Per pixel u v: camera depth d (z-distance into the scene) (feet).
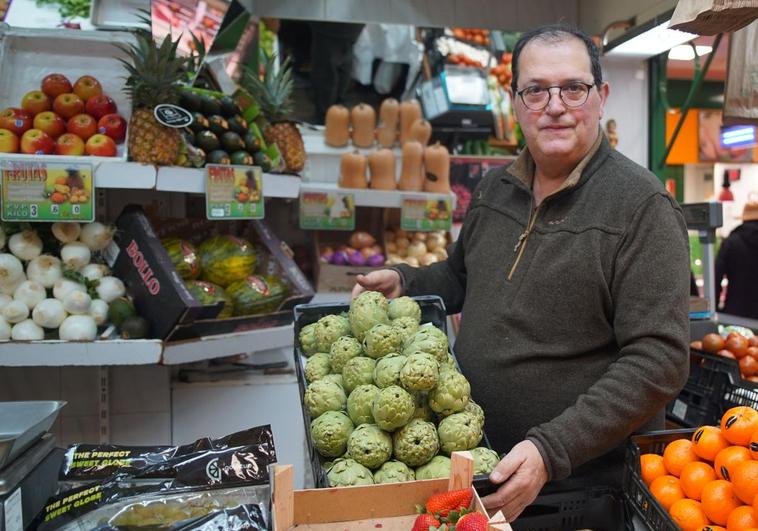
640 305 4.32
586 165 4.84
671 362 4.14
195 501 3.96
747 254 13.61
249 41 11.53
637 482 4.21
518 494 3.76
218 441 4.45
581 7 11.04
